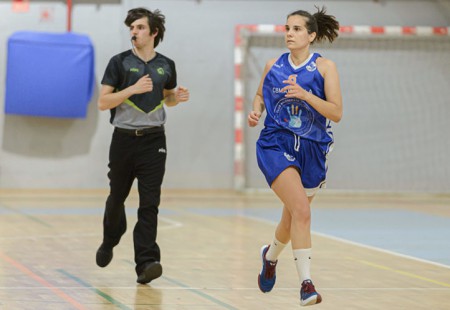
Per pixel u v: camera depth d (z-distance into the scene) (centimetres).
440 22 3391
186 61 3288
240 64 3256
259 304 1151
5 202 2739
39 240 1803
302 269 1048
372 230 2162
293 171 1075
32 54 3055
